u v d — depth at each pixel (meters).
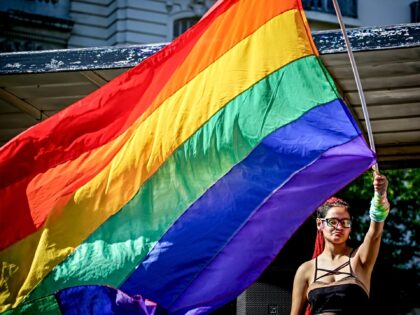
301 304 5.39
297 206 5.51
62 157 6.13
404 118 9.98
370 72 8.72
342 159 5.48
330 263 5.36
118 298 5.66
